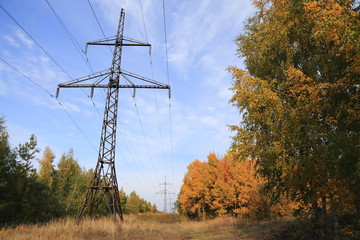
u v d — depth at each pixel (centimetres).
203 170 3794
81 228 1455
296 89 811
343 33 600
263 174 1176
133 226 1891
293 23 959
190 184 4262
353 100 709
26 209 1983
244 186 2700
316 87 720
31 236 1121
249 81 855
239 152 916
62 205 2820
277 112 816
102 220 1811
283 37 993
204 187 3631
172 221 4212
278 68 1053
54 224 1470
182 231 2481
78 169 3941
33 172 2278
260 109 905
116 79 2148
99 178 1964
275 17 1085
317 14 664
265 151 845
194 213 4603
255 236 1515
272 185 1159
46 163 3197
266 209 2425
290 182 855
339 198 762
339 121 745
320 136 707
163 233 2100
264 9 1245
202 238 1831
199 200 3981
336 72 822
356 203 813
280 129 812
